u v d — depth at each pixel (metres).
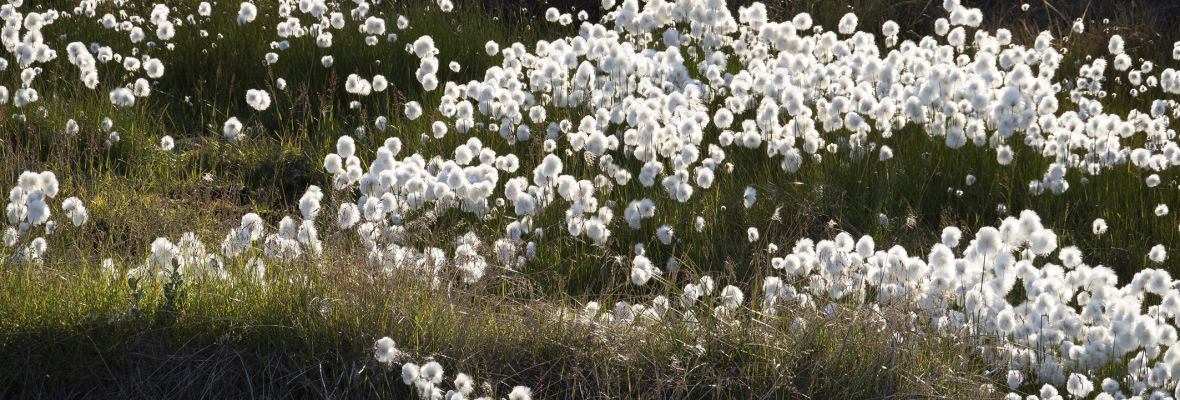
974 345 3.45
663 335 3.39
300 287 3.44
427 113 6.09
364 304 3.37
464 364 3.24
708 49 6.56
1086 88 6.81
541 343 3.36
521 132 5.20
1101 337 3.41
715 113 5.58
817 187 4.94
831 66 5.85
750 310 3.46
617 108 5.32
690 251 4.50
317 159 5.64
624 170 4.82
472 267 3.75
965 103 5.37
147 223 4.23
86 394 3.22
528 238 4.51
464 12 8.20
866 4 9.35
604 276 4.29
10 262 3.55
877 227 4.71
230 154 5.63
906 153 5.30
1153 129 5.41
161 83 6.69
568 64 5.84
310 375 3.25
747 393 3.21
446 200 4.35
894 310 3.37
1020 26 9.05
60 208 4.44
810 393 3.20
